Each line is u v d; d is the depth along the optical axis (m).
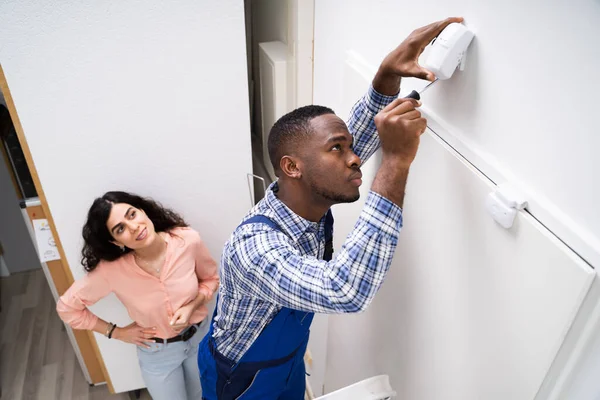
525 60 0.64
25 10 1.22
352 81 1.14
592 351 0.61
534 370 0.69
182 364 1.79
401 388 1.18
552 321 0.63
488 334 0.79
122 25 1.30
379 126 0.76
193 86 1.45
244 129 1.57
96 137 1.46
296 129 0.88
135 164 1.54
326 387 1.90
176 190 1.63
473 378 0.86
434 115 0.88
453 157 0.81
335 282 0.76
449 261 0.88
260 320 1.05
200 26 1.36
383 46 1.01
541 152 0.63
